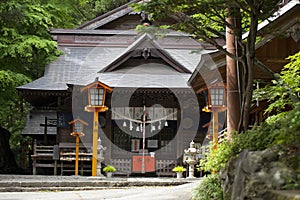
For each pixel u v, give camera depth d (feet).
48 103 65.46
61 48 71.51
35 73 74.18
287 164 15.56
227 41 27.84
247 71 24.50
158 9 23.68
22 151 78.38
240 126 24.12
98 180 43.91
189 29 24.67
